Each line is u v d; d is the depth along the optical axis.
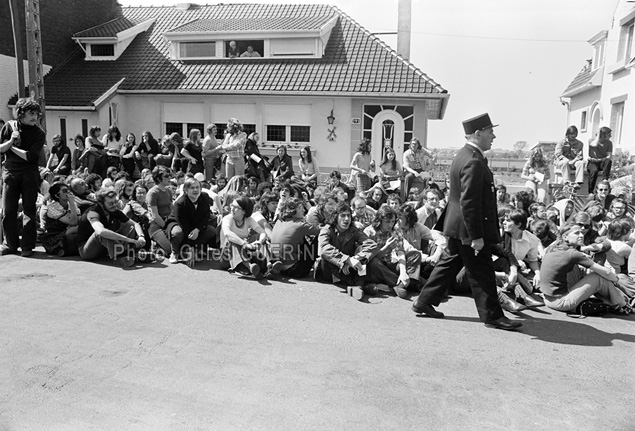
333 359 4.44
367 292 6.38
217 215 8.91
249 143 13.19
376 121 18.27
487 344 4.89
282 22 20.48
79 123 19.02
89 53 21.28
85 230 7.40
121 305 5.59
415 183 13.02
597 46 21.97
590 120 22.06
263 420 3.45
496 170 29.31
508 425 3.48
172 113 19.64
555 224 8.11
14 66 19.86
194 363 4.27
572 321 5.66
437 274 5.52
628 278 6.26
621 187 10.28
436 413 3.61
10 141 7.29
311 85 18.19
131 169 14.33
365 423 3.45
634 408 3.75
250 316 5.42
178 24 22.95
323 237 6.64
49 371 4.03
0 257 7.52
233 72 19.44
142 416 3.46
